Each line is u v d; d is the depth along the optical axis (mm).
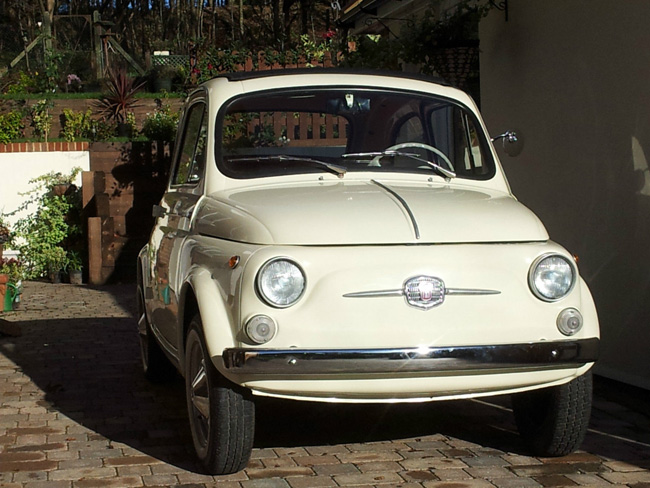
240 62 13875
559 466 4426
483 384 3957
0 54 31859
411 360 3791
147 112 19422
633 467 4398
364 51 9289
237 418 4070
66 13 46375
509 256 3973
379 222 4016
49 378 6828
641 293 6000
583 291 4188
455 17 8172
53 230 13867
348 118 5090
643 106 5891
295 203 4223
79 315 10258
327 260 3818
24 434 5188
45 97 19281
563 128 6742
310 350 3740
